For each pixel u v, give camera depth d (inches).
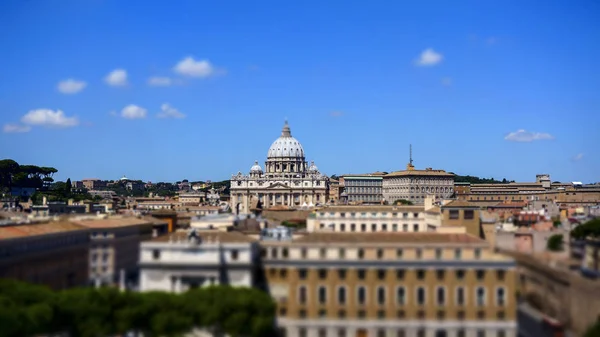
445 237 6860.2
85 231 7391.7
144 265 6067.9
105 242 7445.9
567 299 4717.0
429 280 6053.2
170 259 6067.9
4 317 4936.0
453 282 6008.9
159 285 6048.2
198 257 6028.5
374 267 6131.9
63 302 5393.7
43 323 5182.1
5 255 6604.3
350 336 6082.7
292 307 6166.3
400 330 6038.4
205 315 5408.5
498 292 5890.8
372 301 6107.3
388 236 6963.6
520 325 5462.6
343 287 6151.6
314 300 6161.4
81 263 7219.5
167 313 5433.1
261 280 6235.2
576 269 4724.4
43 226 7849.4
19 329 5022.1
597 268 4692.4
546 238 6599.4
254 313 5497.1
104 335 5344.5
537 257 5108.3
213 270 6003.9
